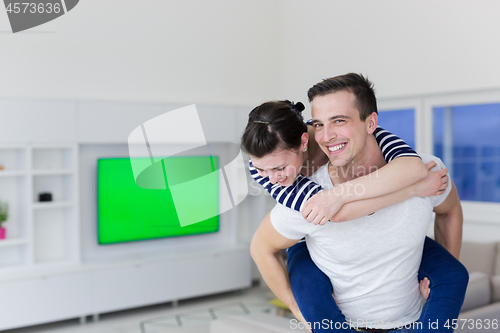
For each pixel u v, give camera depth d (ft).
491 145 13.85
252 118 4.15
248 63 18.42
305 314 4.62
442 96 14.21
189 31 17.16
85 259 15.34
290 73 18.54
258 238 4.95
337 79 4.18
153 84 16.42
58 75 14.66
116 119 15.05
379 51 15.33
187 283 15.87
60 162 15.08
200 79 17.42
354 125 4.15
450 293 4.56
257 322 8.24
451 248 5.41
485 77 13.01
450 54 13.67
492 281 8.47
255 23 18.60
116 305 14.56
